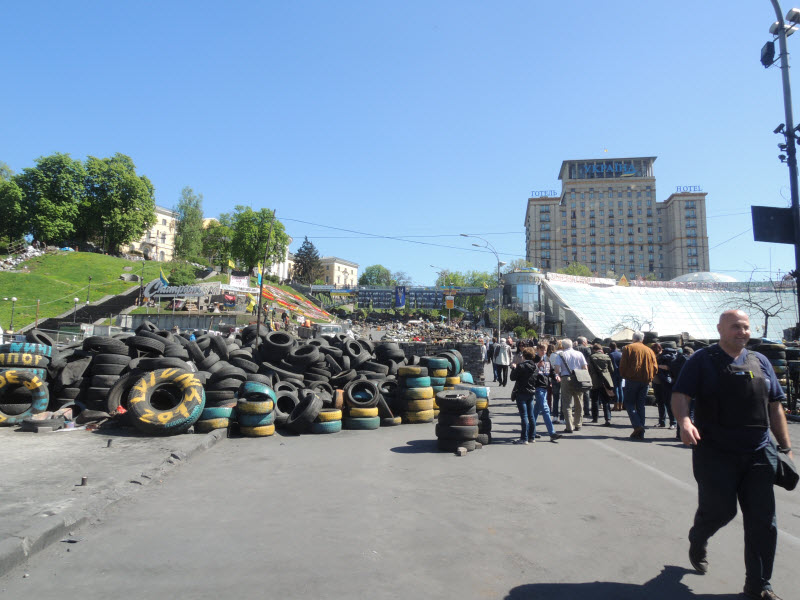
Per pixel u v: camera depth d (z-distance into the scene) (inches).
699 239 5866.1
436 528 199.9
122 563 165.3
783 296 2383.1
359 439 399.9
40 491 235.3
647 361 401.4
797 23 422.0
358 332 2785.4
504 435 419.2
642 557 172.6
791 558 173.5
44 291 2444.6
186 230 4215.1
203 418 400.2
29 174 3196.4
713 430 149.0
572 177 6550.2
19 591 145.5
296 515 215.2
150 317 1941.4
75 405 432.8
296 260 5265.8
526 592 146.3
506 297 3368.6
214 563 165.6
